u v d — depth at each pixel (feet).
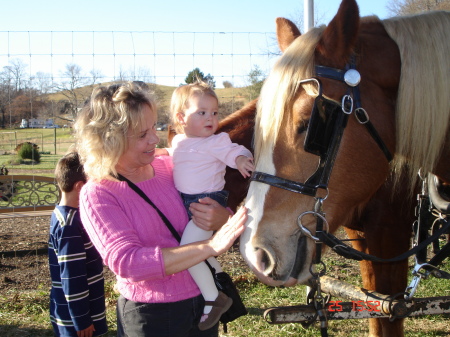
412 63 6.10
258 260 5.37
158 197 6.02
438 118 6.13
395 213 8.23
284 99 5.56
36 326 12.01
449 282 14.35
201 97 6.18
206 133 6.21
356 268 16.05
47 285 15.05
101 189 5.67
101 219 5.50
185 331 5.92
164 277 5.42
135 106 5.51
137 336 5.80
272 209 5.57
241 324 11.85
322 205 5.71
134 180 6.02
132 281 5.34
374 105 6.03
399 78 6.17
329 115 5.62
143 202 5.82
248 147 7.07
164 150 6.97
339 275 15.21
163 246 5.82
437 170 6.89
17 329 11.83
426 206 7.73
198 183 6.14
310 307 7.55
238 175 6.98
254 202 5.63
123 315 5.92
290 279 5.56
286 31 6.84
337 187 5.82
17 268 16.79
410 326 11.93
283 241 5.53
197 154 6.17
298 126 5.54
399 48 6.23
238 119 7.31
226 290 6.03
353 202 6.03
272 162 5.60
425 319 12.28
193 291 5.97
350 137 5.83
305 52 5.78
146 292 5.77
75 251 7.31
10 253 18.53
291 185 5.54
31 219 25.13
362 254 6.14
